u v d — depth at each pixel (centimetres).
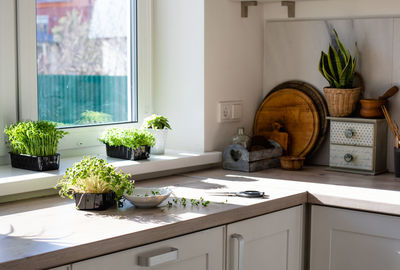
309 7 258
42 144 194
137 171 212
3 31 204
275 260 196
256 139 251
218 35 250
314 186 211
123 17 254
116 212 167
